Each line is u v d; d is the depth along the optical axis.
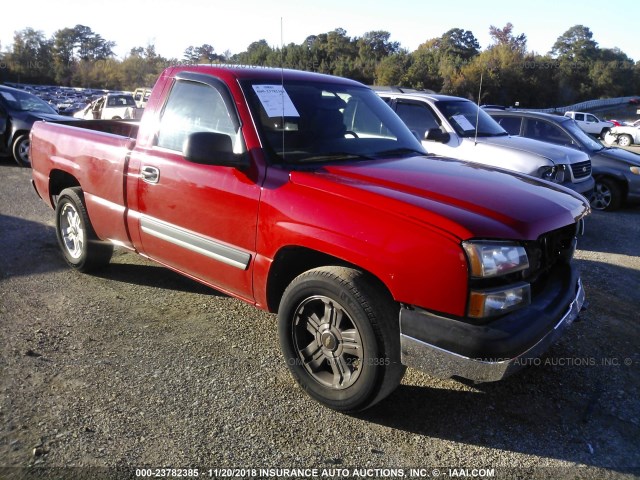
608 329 4.40
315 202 3.06
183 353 3.75
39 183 5.44
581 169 8.09
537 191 3.33
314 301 3.14
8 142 11.53
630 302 5.03
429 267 2.67
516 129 10.09
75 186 5.21
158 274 5.24
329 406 3.12
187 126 3.88
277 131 3.53
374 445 2.89
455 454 2.85
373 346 2.85
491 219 2.78
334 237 2.94
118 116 21.44
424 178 3.26
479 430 3.05
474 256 2.61
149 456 2.72
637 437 3.04
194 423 3.00
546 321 2.87
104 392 3.25
